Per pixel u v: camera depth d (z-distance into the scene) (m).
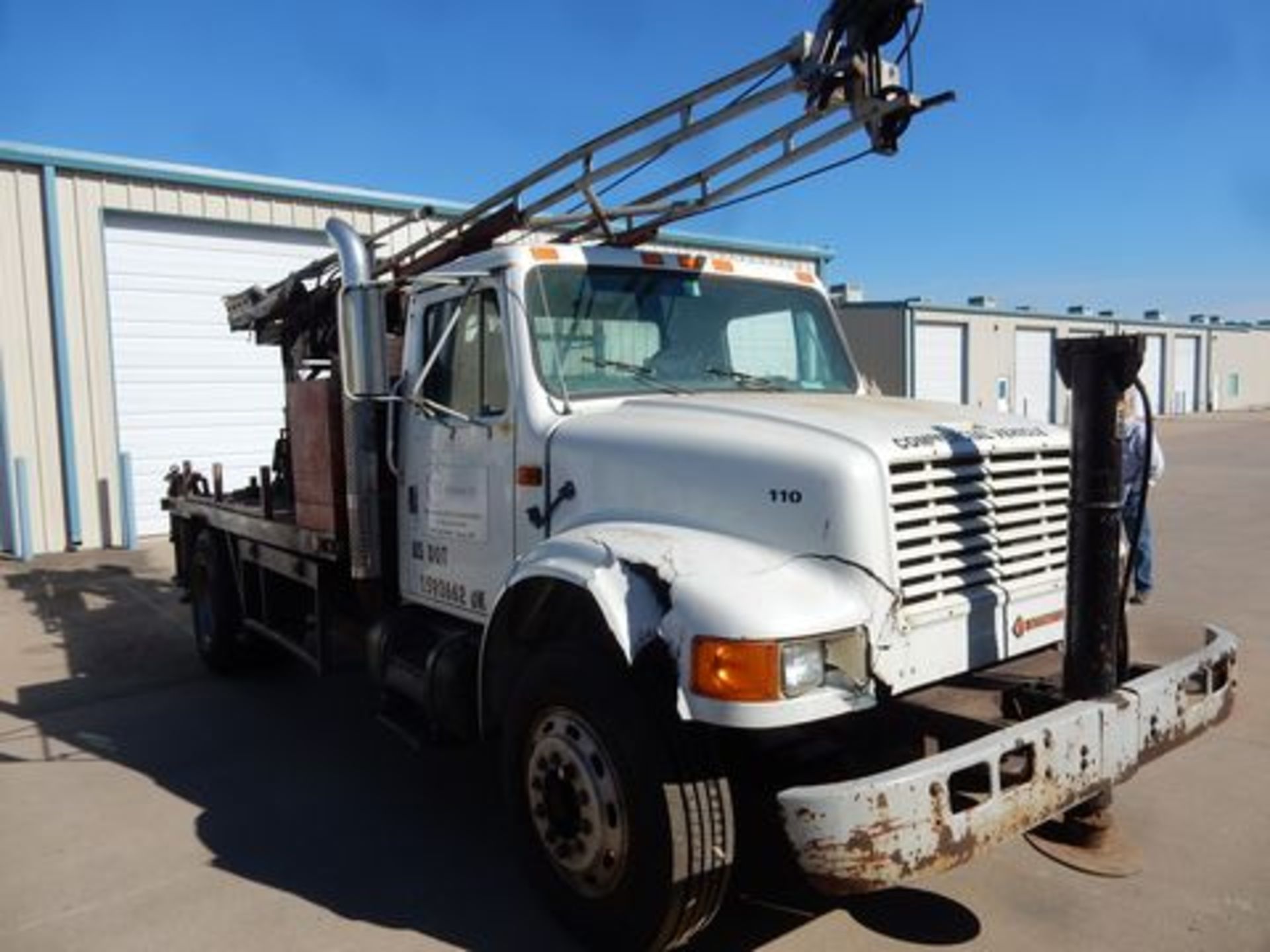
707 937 3.65
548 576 3.62
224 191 13.49
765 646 2.94
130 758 5.68
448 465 4.71
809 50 3.88
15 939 3.76
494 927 3.79
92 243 12.58
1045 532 3.85
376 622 5.10
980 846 2.97
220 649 7.25
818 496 3.27
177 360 13.46
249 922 3.85
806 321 5.15
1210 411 51.41
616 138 4.70
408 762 5.54
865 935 3.65
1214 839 4.32
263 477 6.40
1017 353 37.38
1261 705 5.93
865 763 3.31
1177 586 9.31
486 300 4.47
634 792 3.27
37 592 10.42
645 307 4.59
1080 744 3.21
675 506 3.64
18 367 12.17
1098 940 3.59
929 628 3.38
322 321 7.31
